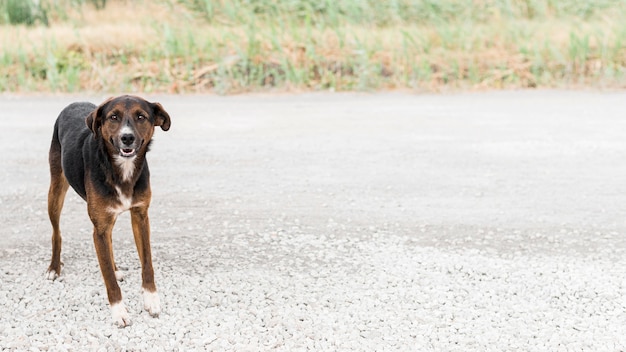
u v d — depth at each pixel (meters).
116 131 4.68
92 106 5.73
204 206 7.50
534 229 6.78
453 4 18.72
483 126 11.42
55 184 5.56
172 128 11.32
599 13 18.81
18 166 9.10
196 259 6.00
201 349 4.44
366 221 7.02
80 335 4.62
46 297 5.20
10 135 10.80
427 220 7.05
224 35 16.41
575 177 8.56
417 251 6.19
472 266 5.81
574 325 4.77
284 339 4.57
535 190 8.05
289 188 8.16
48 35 16.95
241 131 11.12
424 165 9.14
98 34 16.72
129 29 17.33
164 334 4.65
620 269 5.75
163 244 6.37
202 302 5.14
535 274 5.66
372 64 15.55
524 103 13.46
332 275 5.63
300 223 6.95
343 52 15.97
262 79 15.19
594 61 15.81
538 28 17.66
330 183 8.35
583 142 10.27
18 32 16.83
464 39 16.58
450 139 10.55
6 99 13.88
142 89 14.73
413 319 4.85
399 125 11.54
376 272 5.70
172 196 7.84
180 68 15.31
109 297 4.84
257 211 7.33
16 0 19.14
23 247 6.33
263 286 5.39
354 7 18.02
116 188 4.81
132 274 5.68
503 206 7.49
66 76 15.00
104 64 15.60
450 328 4.72
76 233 6.69
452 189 8.11
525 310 5.00
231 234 6.65
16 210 7.38
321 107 13.20
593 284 5.43
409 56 15.84
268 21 17.59
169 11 19.17
